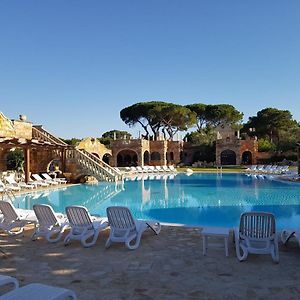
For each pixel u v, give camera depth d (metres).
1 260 6.27
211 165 52.06
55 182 23.06
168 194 19.22
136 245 6.94
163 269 5.66
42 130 27.75
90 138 43.12
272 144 54.66
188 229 8.59
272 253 5.90
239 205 15.00
